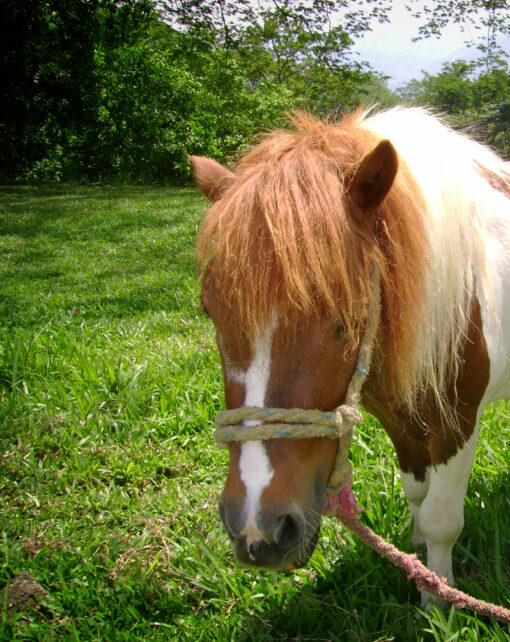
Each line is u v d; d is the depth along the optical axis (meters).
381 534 2.51
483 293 1.94
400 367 1.65
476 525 2.50
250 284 1.41
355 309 1.47
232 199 1.55
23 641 2.07
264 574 2.38
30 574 2.36
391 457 3.04
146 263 7.39
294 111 2.02
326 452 1.56
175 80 19.86
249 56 23.94
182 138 20.09
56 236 9.26
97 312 5.44
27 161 19.25
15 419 3.50
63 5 16.28
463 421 2.01
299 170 1.54
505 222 2.15
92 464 3.14
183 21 19.06
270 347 1.44
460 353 1.90
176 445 3.35
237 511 1.43
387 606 2.15
